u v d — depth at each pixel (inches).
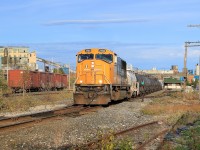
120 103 1384.1
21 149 467.8
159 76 4896.7
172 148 494.3
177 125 746.2
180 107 1209.4
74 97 1203.2
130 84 1686.8
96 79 1202.6
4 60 3609.7
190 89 2564.0
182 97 2034.9
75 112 943.0
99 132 514.6
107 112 980.6
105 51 1226.6
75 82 1218.0
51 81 2933.1
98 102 1184.8
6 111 1049.5
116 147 473.7
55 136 556.7
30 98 1390.3
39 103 1342.3
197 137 586.9
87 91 1199.6
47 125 684.7
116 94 1325.0
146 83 2471.7
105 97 1186.6
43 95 1808.6
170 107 1171.3
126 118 863.1
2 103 1115.3
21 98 1320.1
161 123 792.3
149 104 1350.9
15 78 2341.3
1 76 1982.0
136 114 975.0
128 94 1660.9
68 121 753.6
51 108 1172.5
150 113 1013.2
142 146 490.6
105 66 1205.1
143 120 852.0
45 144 503.2
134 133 628.1
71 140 539.8
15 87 2324.1
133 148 482.3
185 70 2657.5
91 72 1207.6
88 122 748.6
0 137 545.3
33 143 507.8
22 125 660.1
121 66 1435.8
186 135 621.0
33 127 655.8
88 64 1216.2
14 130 611.8
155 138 575.5
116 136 573.6
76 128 657.0
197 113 1075.3
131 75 1824.6
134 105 1284.4
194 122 844.0
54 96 1758.1
